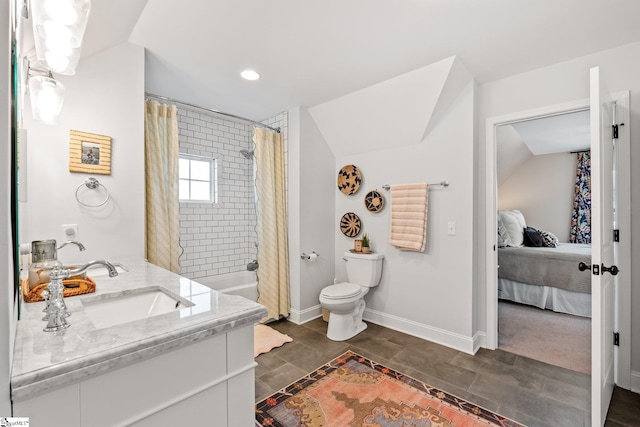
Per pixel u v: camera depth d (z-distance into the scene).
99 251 1.84
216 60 2.15
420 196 2.64
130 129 1.97
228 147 3.52
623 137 1.88
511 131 3.98
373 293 3.08
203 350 0.89
